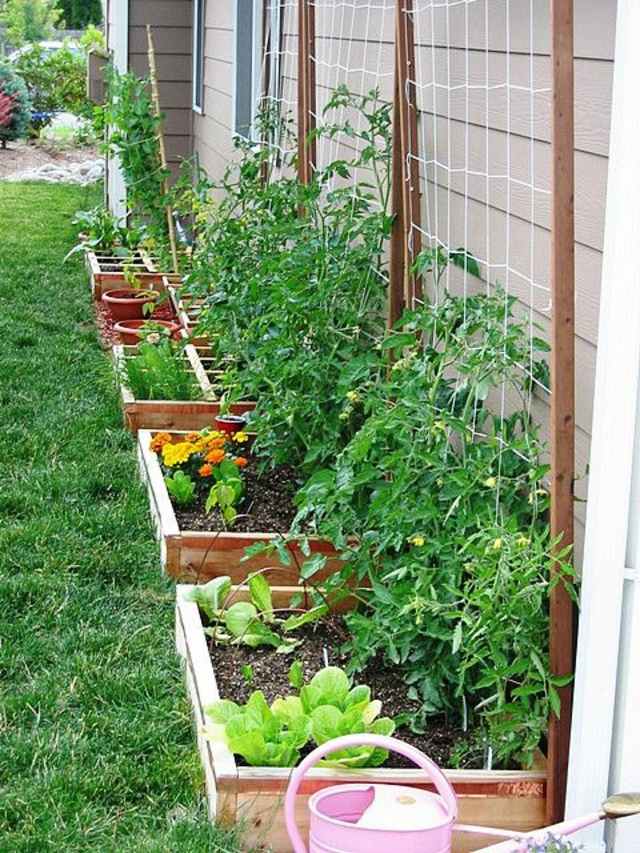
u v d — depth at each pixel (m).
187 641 2.92
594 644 2.20
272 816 2.36
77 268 8.01
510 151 2.95
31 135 15.38
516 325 2.70
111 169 9.03
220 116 7.80
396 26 3.40
